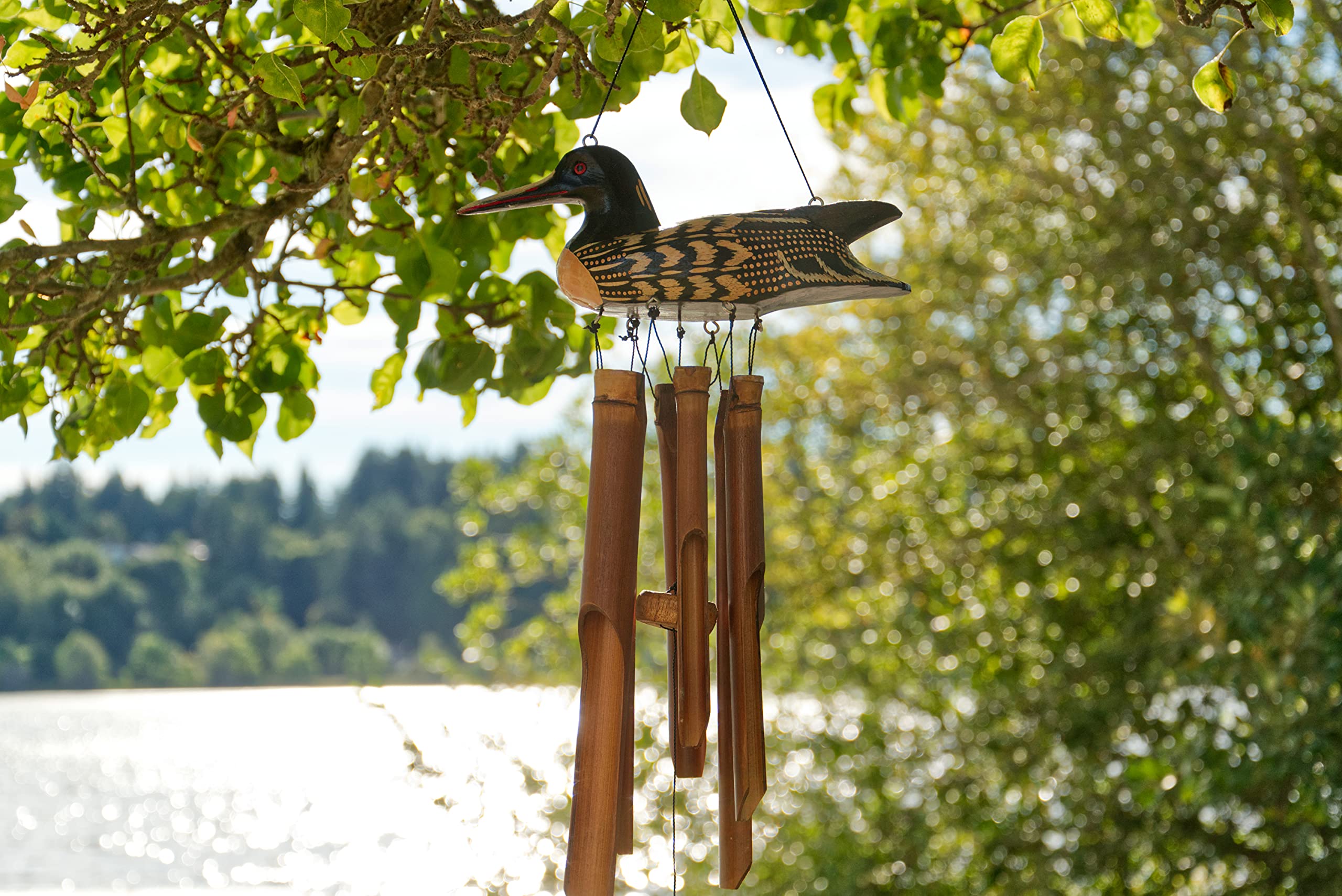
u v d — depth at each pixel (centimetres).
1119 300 752
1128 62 742
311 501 8394
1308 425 611
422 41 270
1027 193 814
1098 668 741
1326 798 576
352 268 363
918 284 852
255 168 352
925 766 835
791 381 938
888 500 888
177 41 299
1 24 294
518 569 1120
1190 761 626
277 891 1817
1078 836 735
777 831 848
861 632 877
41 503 8475
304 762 3728
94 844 2486
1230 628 636
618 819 230
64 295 307
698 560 226
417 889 1080
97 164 307
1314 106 734
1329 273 730
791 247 228
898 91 380
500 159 338
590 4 281
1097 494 760
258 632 7488
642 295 224
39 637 7312
